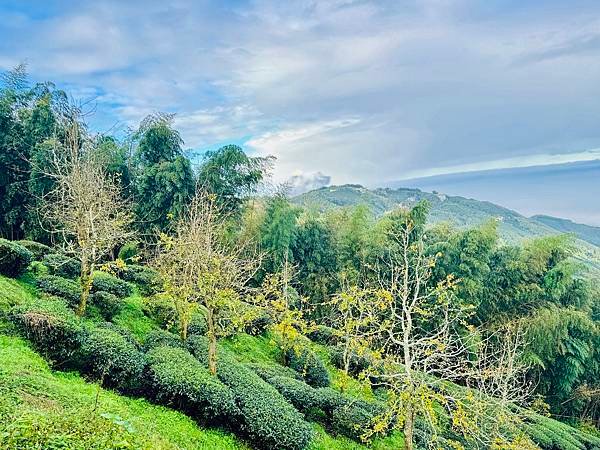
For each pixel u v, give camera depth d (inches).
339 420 486.3
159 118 1098.7
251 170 1094.4
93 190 555.2
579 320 989.2
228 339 671.1
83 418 203.8
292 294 914.7
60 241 963.3
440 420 523.5
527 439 535.5
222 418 395.2
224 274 470.9
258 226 1135.6
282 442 382.3
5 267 536.4
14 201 1006.4
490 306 1053.8
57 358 384.2
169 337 530.6
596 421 1074.7
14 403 238.8
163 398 392.8
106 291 610.5
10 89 1016.9
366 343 475.8
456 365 415.2
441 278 1006.4
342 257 1155.3
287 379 517.3
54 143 754.2
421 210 1098.7
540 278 1061.8
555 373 996.6
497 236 1016.2
